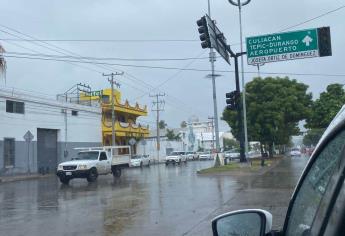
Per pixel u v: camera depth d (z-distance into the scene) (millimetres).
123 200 18016
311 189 2541
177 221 12664
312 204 2428
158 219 13109
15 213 15273
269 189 19703
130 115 70625
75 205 17031
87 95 62406
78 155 30516
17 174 41000
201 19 21891
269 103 49875
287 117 52375
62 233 11461
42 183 31438
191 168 47562
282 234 2969
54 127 46875
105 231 11586
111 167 31766
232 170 32688
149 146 78188
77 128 51062
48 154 46250
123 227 12055
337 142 2172
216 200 16797
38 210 15930
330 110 55094
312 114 52594
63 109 48406
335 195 1934
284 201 15625
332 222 1870
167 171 41125
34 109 43906
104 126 59781
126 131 64250
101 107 57625
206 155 80125
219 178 27797
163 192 20547
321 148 2438
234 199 16797
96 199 18750
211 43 22734
